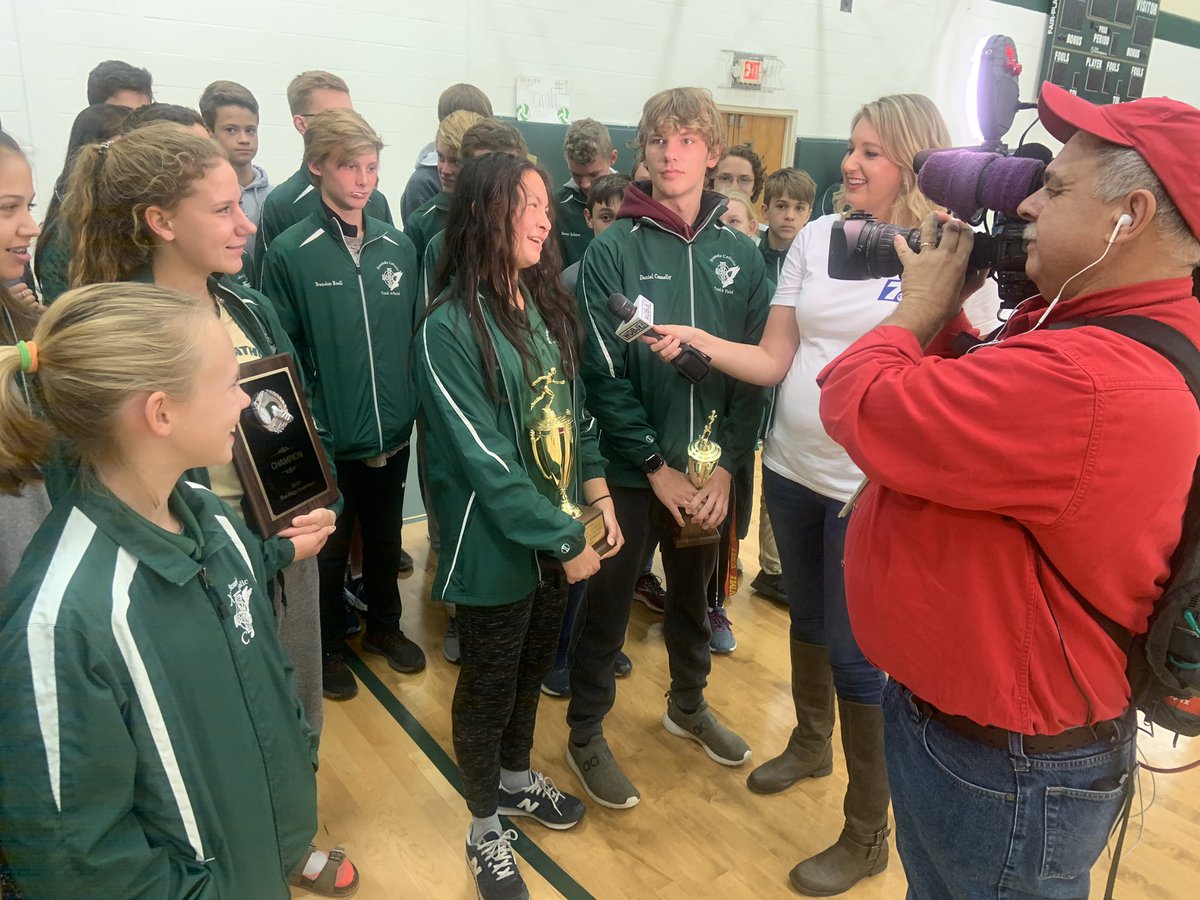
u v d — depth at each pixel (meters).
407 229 2.79
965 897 1.04
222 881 0.94
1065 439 0.79
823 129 5.44
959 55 5.86
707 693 2.41
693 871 1.77
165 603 0.88
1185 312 0.83
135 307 0.85
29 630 0.78
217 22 3.27
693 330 1.68
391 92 3.74
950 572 0.93
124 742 0.82
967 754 0.98
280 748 1.04
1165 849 1.87
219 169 1.31
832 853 1.74
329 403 2.25
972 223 1.02
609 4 4.28
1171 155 0.78
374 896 1.68
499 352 1.48
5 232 1.21
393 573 2.50
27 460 0.84
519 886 1.66
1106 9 6.32
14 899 0.82
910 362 0.96
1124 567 0.84
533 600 1.64
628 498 1.88
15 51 2.91
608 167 3.08
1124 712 0.96
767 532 2.94
